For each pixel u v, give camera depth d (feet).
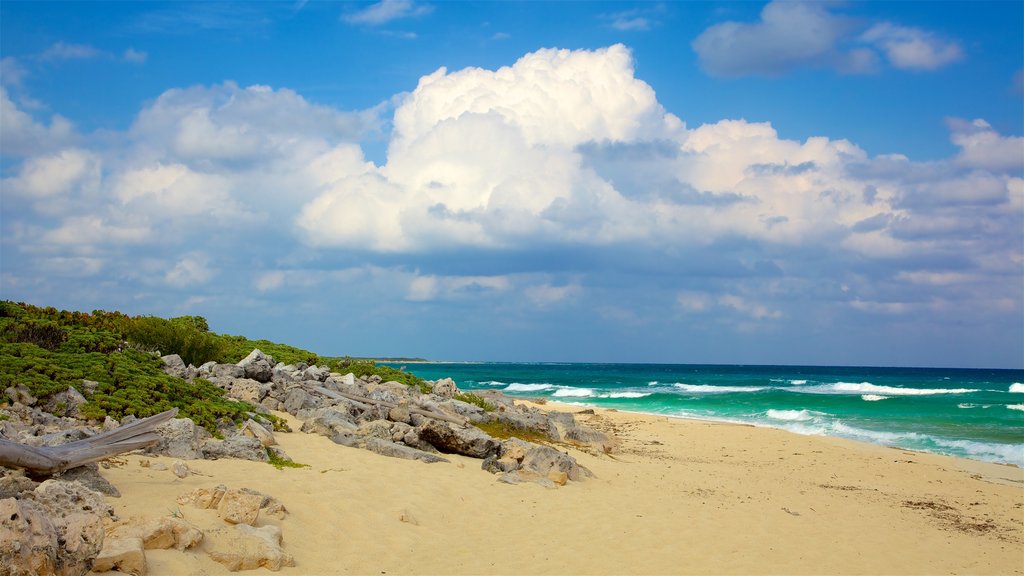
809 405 190.70
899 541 51.49
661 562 40.27
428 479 50.83
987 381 383.45
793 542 47.83
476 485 51.57
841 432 132.57
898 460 94.12
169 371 68.08
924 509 64.95
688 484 65.31
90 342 68.03
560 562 38.27
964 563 47.32
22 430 43.42
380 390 88.38
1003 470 91.35
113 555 26.50
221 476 43.06
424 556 36.22
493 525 43.32
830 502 63.93
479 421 84.12
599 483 59.98
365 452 57.21
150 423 40.19
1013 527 59.93
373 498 43.78
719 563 41.29
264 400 70.90
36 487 30.50
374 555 35.09
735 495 62.23
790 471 81.56
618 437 103.50
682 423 128.26
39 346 65.41
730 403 197.47
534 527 44.09
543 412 110.42
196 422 54.13
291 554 33.17
